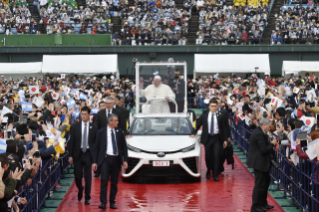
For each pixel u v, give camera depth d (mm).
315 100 17203
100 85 28031
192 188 12367
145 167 12523
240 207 10469
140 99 16969
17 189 7785
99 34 39312
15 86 28250
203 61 36125
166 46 39062
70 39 39281
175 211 10195
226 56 36281
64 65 35250
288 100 18016
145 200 11148
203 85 32125
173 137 13461
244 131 17500
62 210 10367
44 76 35719
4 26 39656
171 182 13141
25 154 8969
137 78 16969
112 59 35625
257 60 36094
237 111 18391
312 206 8898
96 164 10344
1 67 35031
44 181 10594
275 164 9648
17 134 9352
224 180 13359
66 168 14844
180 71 16859
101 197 10367
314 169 8867
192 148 12844
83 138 10594
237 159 16859
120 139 10445
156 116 14391
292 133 9758
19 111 13672
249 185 12688
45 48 38656
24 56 38938
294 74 36125
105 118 12492
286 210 10172
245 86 23531
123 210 10297
